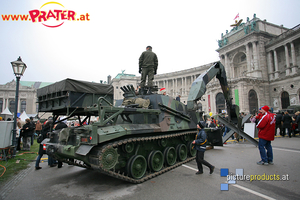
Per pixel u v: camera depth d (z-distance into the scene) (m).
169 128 6.28
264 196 4.01
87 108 5.02
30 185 5.02
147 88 7.32
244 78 33.97
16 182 5.27
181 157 7.05
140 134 5.48
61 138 4.90
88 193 4.40
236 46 41.19
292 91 32.56
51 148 5.17
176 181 5.07
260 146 6.46
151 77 7.38
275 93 35.50
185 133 7.13
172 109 6.53
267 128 6.32
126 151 4.99
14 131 8.40
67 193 4.43
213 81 38.91
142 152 5.77
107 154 4.31
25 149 10.26
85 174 5.99
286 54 34.06
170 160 6.55
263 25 39.00
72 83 5.42
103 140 4.29
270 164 6.41
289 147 9.42
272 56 37.91
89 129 4.34
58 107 5.59
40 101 6.40
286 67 34.06
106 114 6.02
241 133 10.68
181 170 6.11
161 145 6.21
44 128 6.85
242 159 7.32
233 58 43.50
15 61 8.44
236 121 11.20
